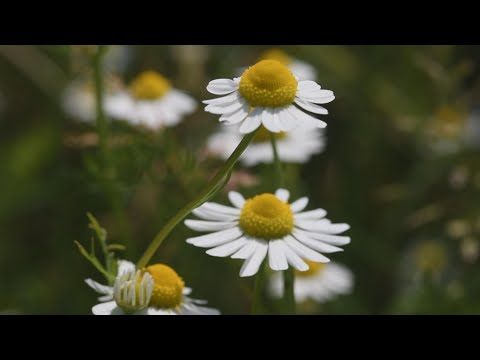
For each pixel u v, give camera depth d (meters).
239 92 0.16
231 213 0.18
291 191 0.26
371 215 0.29
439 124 0.29
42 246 0.29
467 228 0.26
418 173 0.29
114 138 0.24
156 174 0.24
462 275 0.27
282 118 0.16
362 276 0.28
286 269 0.17
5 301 0.27
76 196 0.28
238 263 0.21
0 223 0.29
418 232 0.29
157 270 0.17
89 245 0.26
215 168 0.26
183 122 0.28
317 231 0.18
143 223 0.25
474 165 0.28
